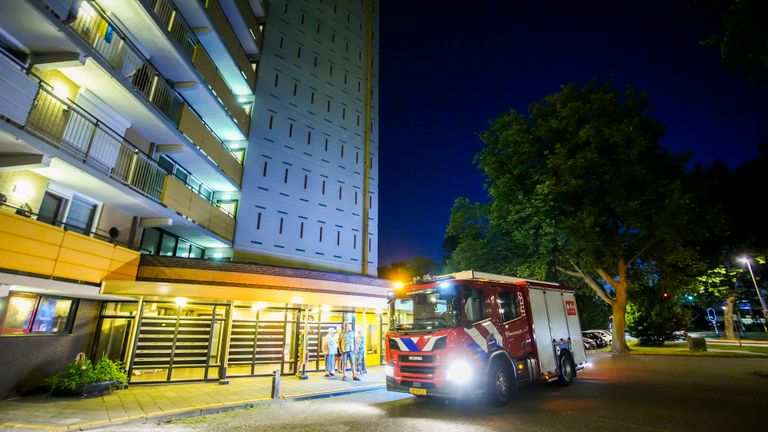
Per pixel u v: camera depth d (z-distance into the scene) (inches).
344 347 587.5
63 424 304.2
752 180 1004.6
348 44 1180.5
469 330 366.3
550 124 894.4
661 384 476.1
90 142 434.0
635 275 1011.9
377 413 360.8
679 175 892.0
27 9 358.0
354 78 1167.0
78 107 456.1
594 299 1515.7
